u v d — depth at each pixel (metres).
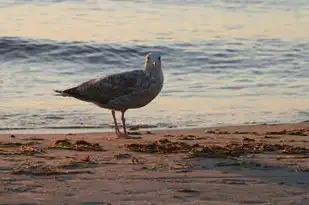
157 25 32.84
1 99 19.02
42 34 29.19
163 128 16.00
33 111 17.55
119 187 9.29
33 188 9.13
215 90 21.27
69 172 10.11
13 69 24.27
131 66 26.56
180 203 8.56
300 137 14.24
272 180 9.87
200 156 11.55
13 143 12.80
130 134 14.60
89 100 14.05
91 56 26.77
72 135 14.41
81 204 8.46
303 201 8.75
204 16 35.88
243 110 18.50
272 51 28.41
